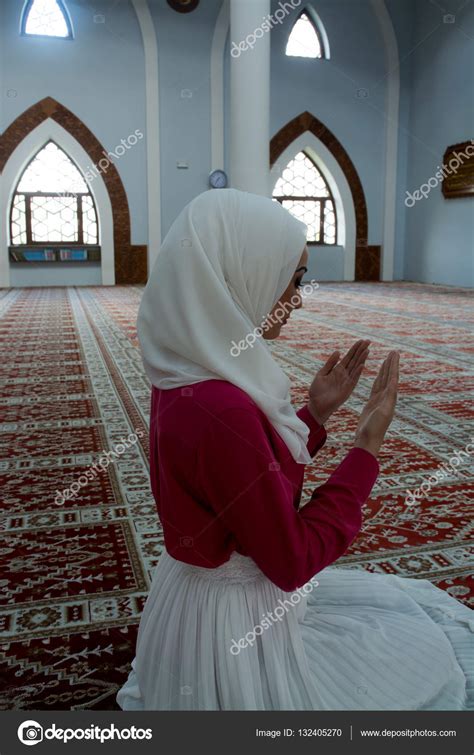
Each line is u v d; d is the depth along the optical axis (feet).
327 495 3.54
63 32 40.68
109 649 5.54
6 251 41.88
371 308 30.86
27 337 22.79
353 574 4.82
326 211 47.24
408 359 18.34
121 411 13.23
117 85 41.60
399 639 4.01
